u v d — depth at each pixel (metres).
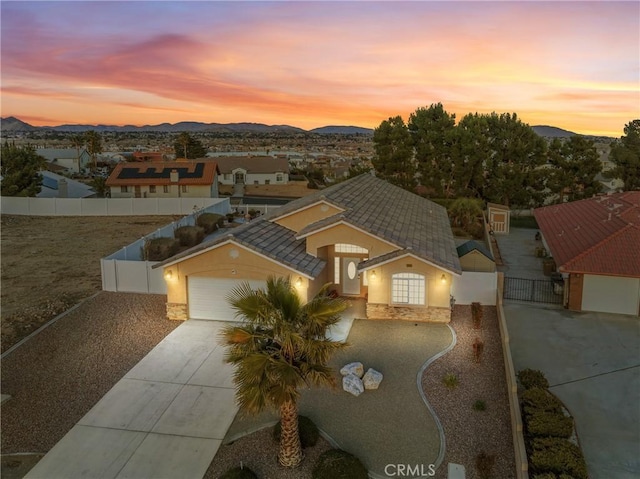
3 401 14.68
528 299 23.64
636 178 42.69
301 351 10.73
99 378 16.08
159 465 12.09
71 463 12.16
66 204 47.66
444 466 11.93
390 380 15.89
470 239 38.44
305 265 20.05
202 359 17.36
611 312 21.92
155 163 59.62
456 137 43.88
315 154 189.88
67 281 26.08
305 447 12.57
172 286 20.62
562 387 15.95
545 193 45.09
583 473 11.37
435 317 20.45
